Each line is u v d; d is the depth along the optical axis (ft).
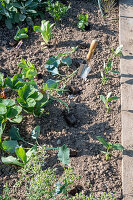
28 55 10.89
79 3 13.12
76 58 10.73
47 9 12.07
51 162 7.97
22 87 8.42
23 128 8.80
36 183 6.84
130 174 7.58
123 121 8.80
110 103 9.35
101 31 11.75
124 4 12.94
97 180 7.54
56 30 11.85
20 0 12.19
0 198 6.87
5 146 7.92
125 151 8.07
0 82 8.99
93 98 9.48
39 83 9.94
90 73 10.28
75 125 8.86
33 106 8.23
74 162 7.93
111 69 10.34
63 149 7.55
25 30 11.34
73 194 7.27
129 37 11.41
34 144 8.39
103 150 8.20
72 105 9.34
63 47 11.13
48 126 8.82
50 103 9.41
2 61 10.77
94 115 9.06
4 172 7.83
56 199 7.12
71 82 9.97
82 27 11.68
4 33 11.89
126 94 9.51
